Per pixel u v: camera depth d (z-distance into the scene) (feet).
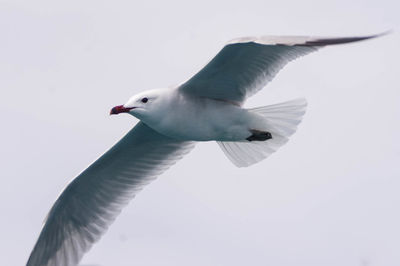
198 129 43.73
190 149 48.93
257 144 45.39
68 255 48.55
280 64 42.93
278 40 38.81
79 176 46.96
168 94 43.09
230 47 40.88
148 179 48.96
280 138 44.57
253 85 43.78
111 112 42.96
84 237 48.70
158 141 47.75
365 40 37.73
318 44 38.01
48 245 48.24
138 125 46.26
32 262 48.08
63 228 48.39
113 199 48.67
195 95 43.73
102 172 47.67
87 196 48.14
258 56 42.32
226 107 43.78
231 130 44.06
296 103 43.88
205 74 42.70
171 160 48.96
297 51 42.39
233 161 46.32
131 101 42.96
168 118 43.11
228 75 43.01
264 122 44.11
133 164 48.32
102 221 48.67
